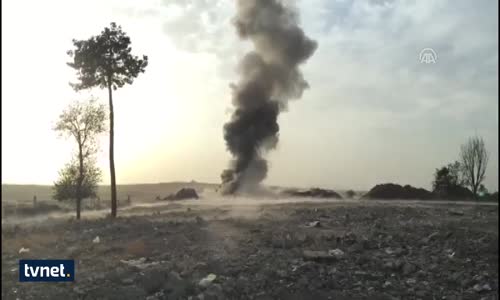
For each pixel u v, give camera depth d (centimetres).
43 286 1627
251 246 2038
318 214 2966
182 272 1634
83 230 2870
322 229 2388
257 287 1477
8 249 2273
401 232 2205
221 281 1548
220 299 1366
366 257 1762
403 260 1730
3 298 1494
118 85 3981
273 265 1700
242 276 1595
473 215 2844
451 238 2042
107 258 1997
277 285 1491
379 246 1952
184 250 2023
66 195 3978
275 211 3350
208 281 1518
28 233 2789
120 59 3891
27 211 4409
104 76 3938
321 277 1555
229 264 1741
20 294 1537
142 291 1466
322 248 1922
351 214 2930
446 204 3825
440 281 1530
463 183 5172
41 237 2598
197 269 1688
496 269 1603
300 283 1480
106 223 3117
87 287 1576
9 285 1634
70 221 3431
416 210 3103
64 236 2648
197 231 2423
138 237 2427
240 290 1445
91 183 4038
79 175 3956
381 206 3469
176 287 1459
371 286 1487
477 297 1381
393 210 3102
